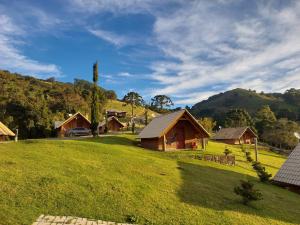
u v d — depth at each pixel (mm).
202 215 19766
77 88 176375
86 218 17062
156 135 49031
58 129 94500
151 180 25672
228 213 20719
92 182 22516
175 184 25750
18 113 106125
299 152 35125
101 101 163000
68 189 20500
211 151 53969
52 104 135750
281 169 34938
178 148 53906
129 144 54531
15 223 15289
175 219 18609
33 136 103125
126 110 170125
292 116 175125
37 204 17859
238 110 145000
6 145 34281
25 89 142750
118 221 17375
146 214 18734
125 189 22141
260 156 66812
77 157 30500
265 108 163125
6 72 169625
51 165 25766
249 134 100062
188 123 55031
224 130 102875
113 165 28938
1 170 22641
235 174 36812
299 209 25203
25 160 26625
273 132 110688
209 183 28375
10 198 18000
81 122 91500
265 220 20688
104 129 92750
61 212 17391
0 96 120125
